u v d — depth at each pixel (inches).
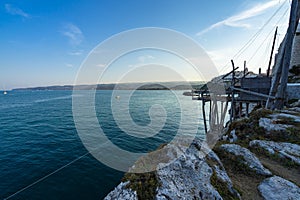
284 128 267.7
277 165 200.7
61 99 2242.9
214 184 136.2
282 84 413.1
